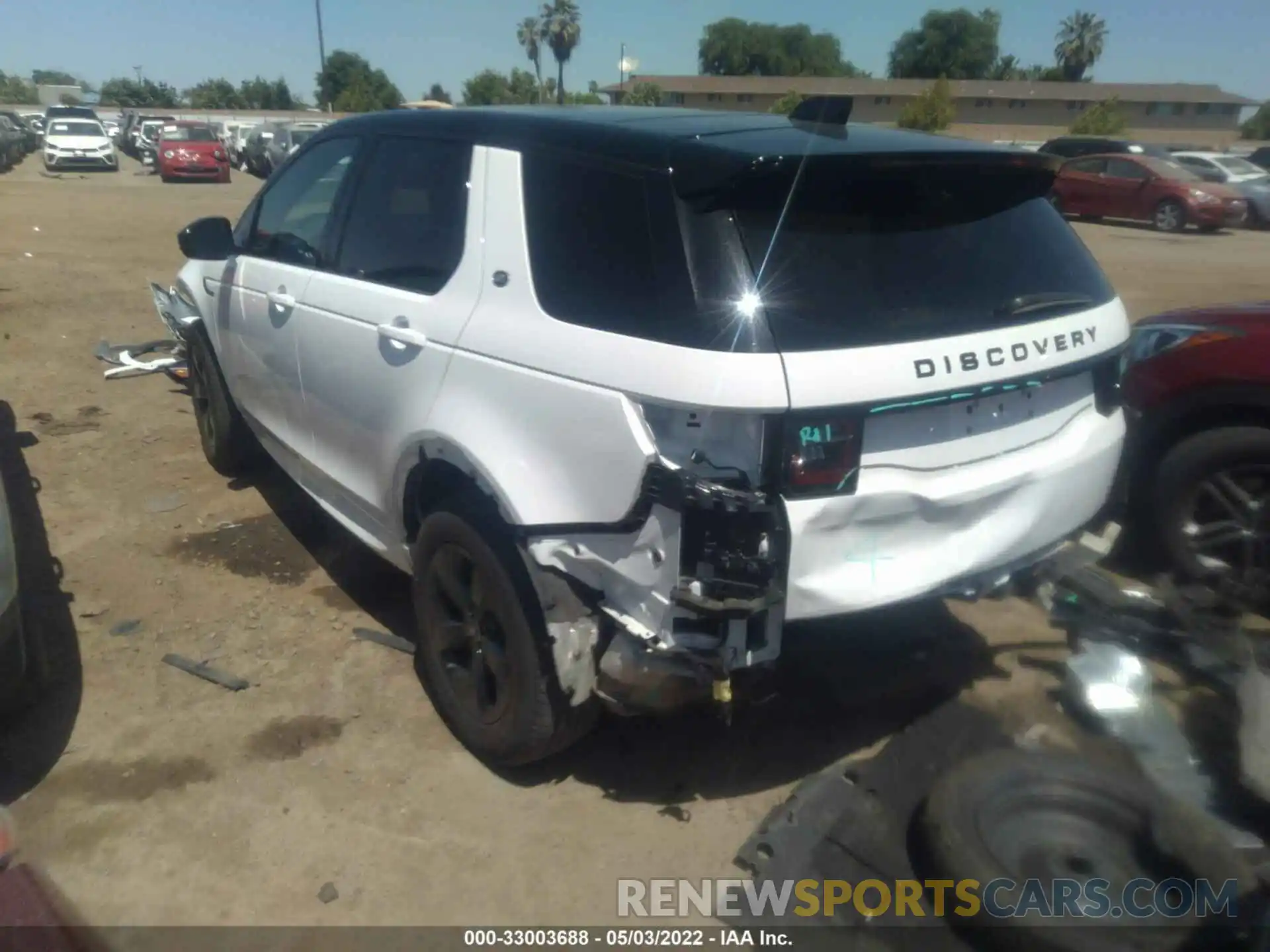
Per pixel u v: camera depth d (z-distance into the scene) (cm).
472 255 329
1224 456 420
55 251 1359
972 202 314
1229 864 284
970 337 284
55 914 222
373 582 468
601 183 295
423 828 319
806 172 273
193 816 321
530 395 296
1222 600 413
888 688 384
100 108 8938
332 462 414
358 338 371
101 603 445
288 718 370
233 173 3334
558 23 6569
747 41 7969
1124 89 6625
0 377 768
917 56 7775
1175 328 441
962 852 286
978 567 298
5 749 350
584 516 283
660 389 261
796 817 319
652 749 354
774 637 265
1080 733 358
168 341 849
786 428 255
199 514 538
